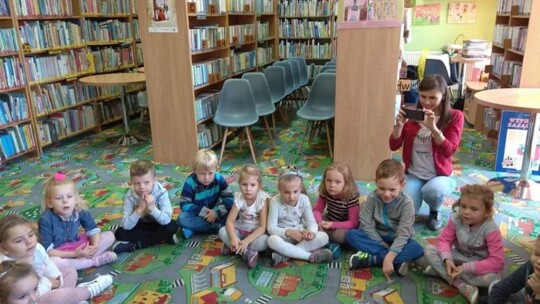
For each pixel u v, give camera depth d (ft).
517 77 12.51
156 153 13.01
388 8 9.66
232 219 7.76
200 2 13.23
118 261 7.59
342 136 10.99
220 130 14.33
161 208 8.00
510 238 8.07
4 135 12.85
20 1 12.98
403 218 7.12
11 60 12.91
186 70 11.79
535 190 9.91
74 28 15.29
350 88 10.55
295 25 22.18
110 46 17.67
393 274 7.00
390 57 9.99
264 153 13.83
